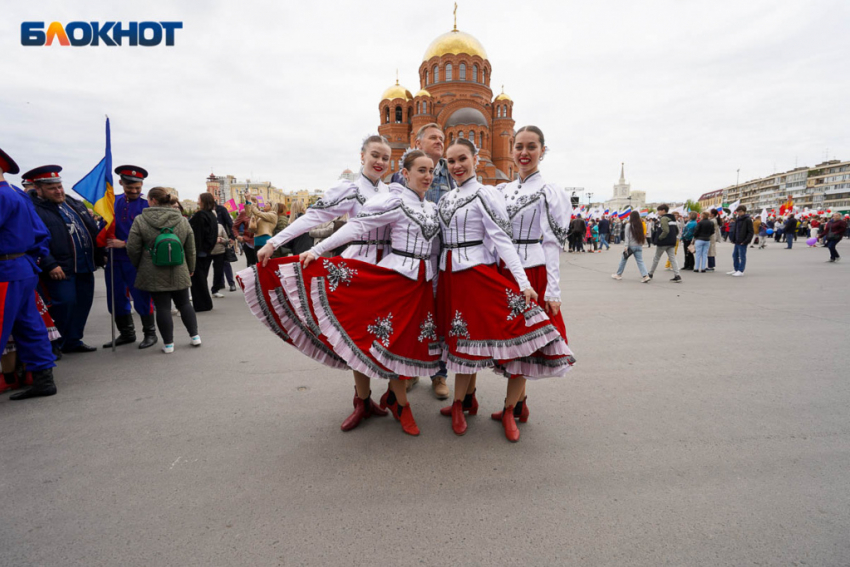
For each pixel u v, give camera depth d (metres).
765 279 10.32
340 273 2.80
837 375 4.04
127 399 3.57
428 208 3.07
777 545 1.95
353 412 3.19
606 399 3.55
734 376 4.04
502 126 38.88
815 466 2.58
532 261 2.94
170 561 1.87
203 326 6.04
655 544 1.96
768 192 124.62
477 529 2.07
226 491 2.36
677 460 2.65
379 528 2.08
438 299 3.13
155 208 4.63
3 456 2.70
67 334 4.74
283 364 4.44
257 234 8.41
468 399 3.28
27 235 3.53
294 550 1.94
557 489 2.38
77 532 2.04
